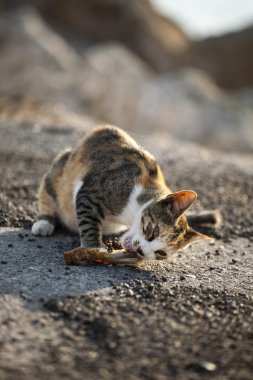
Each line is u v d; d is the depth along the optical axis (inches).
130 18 388.2
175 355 68.6
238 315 73.7
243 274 81.1
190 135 195.8
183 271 80.1
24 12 282.8
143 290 75.3
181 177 107.6
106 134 84.7
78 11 385.1
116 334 69.7
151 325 71.1
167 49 386.9
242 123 203.3
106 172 81.4
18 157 105.3
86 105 205.6
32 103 176.6
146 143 134.8
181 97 207.0
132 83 218.2
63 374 66.1
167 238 79.5
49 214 85.8
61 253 80.1
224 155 140.9
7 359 66.4
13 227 85.0
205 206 98.0
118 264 78.9
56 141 117.4
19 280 74.2
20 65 225.6
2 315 69.7
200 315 73.1
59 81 215.0
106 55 239.0
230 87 380.5
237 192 104.8
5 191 92.4
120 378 66.4
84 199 80.8
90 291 74.0
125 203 80.6
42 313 70.7
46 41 248.7
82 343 68.6
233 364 68.4
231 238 90.2
